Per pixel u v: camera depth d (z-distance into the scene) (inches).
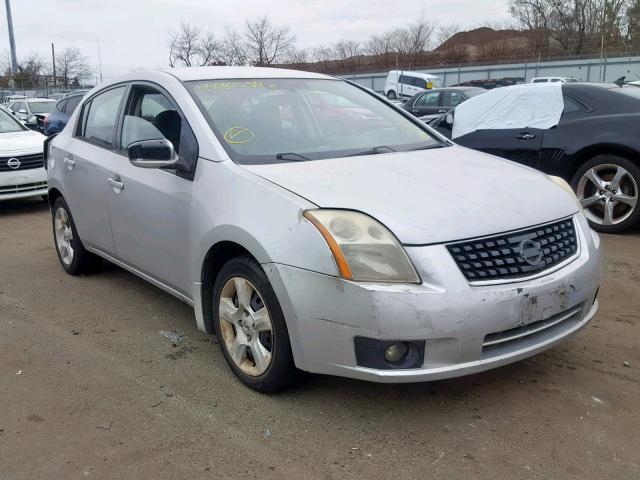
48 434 117.9
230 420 121.0
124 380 138.3
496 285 110.3
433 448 110.6
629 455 107.4
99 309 182.4
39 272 220.8
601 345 149.6
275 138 147.6
